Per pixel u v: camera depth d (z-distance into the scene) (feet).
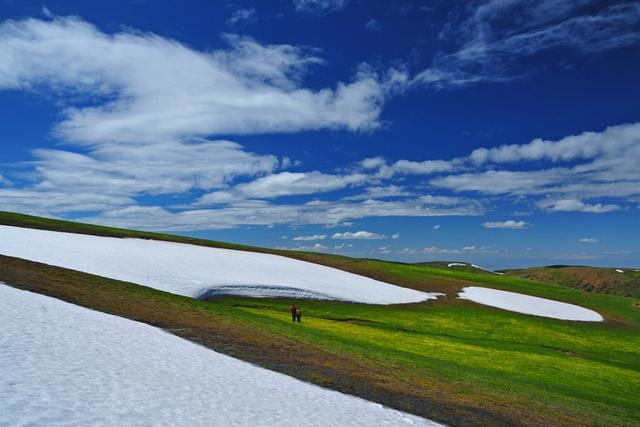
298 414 59.52
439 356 145.79
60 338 72.43
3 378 50.57
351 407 67.41
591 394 119.85
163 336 91.20
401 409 71.61
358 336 160.56
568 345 215.92
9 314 81.41
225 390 63.57
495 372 130.62
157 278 200.64
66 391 50.52
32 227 286.87
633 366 182.80
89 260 208.23
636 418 97.81
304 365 89.66
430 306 271.28
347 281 299.58
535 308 320.09
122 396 52.60
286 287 237.25
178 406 53.31
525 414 82.58
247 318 142.00
